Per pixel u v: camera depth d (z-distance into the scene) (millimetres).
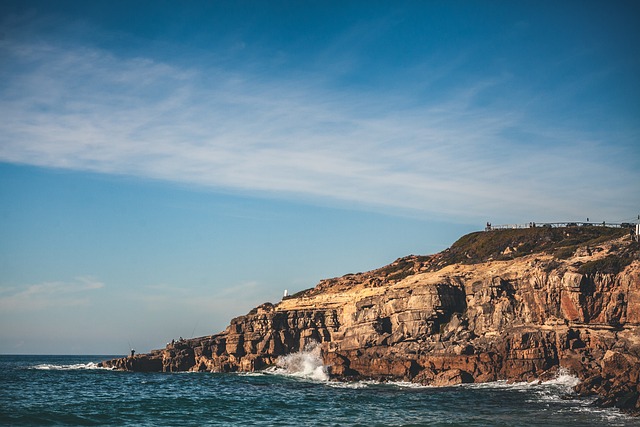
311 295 149500
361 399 82062
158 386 104375
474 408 72125
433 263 141750
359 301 123500
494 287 106125
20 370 166250
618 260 93500
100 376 134250
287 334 137750
